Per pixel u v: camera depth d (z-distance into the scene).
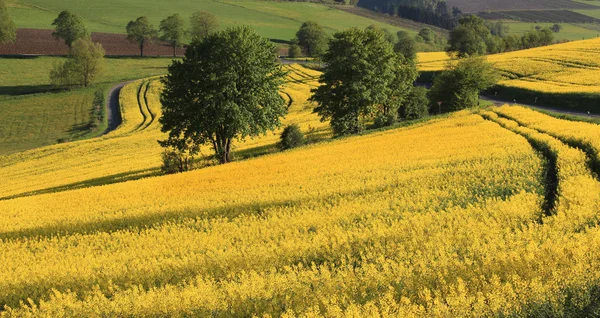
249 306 13.09
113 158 57.53
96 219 24.33
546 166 24.61
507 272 12.45
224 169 35.19
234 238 19.80
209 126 44.53
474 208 18.42
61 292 16.39
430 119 50.62
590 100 64.44
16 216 26.88
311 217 20.39
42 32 157.62
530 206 17.81
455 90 62.59
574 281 11.34
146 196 28.70
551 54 99.75
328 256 16.12
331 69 54.94
